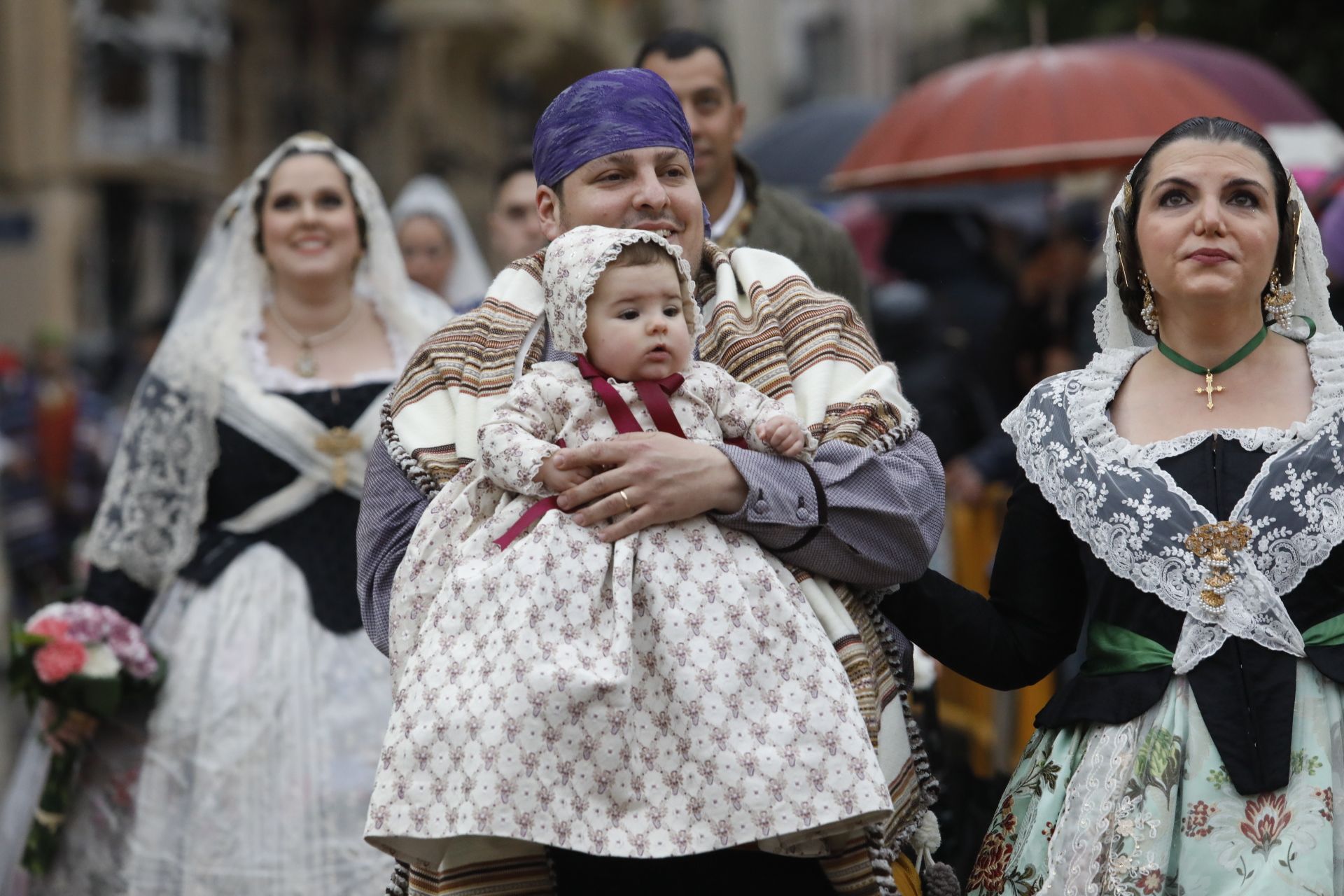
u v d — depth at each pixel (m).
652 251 9.94
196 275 16.59
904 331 22.81
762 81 115.69
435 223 22.22
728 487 9.72
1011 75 22.06
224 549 15.74
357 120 90.38
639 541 9.60
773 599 9.60
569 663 9.26
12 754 29.22
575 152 10.62
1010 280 30.00
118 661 15.06
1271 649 9.81
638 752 9.33
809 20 111.94
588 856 10.20
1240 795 9.70
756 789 9.19
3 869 16.19
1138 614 10.16
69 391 39.38
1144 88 21.53
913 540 10.17
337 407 15.91
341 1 89.44
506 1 93.56
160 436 15.82
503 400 10.16
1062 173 22.30
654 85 10.76
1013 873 10.30
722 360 10.55
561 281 9.95
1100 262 21.97
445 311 17.55
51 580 37.88
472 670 9.43
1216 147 10.19
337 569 15.66
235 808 14.92
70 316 77.44
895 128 22.84
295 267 16.28
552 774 9.16
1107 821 9.91
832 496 9.93
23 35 76.94
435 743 9.38
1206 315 10.28
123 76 79.94
